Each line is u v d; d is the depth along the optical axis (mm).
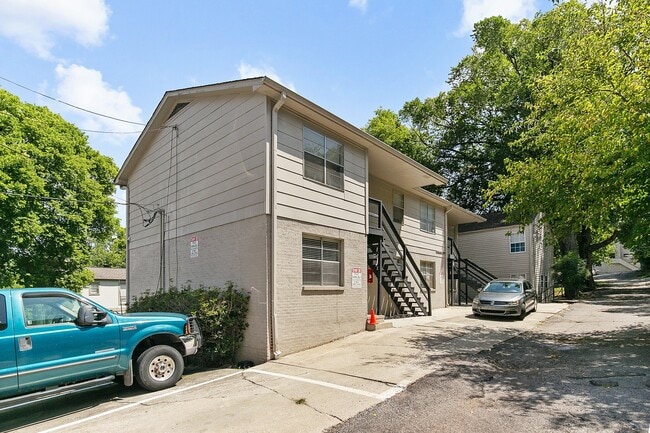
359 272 11117
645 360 7316
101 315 6148
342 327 10266
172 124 12578
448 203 19250
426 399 5367
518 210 10945
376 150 12125
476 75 28797
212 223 10352
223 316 8570
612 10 8281
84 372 5848
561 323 12547
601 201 8789
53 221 19734
